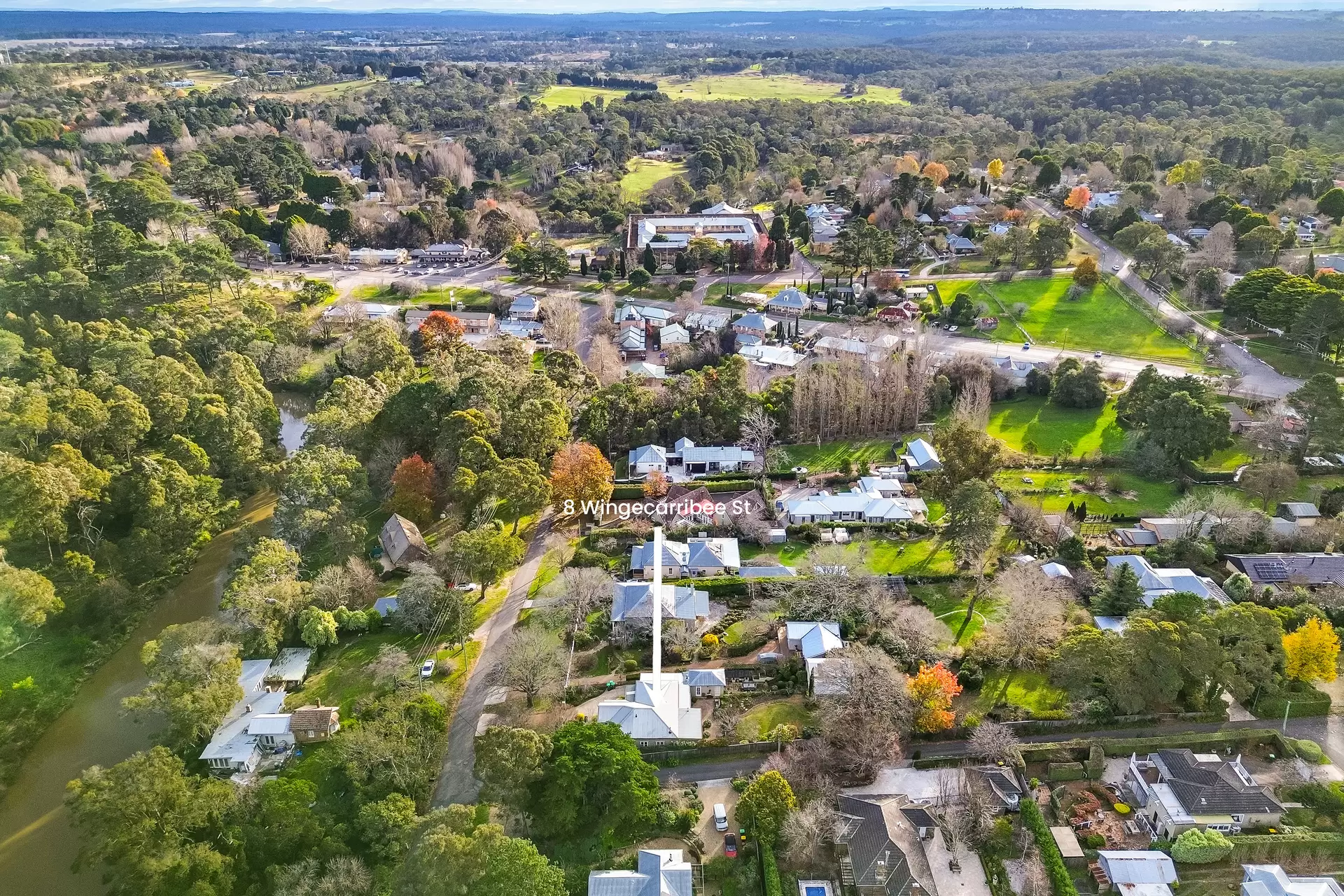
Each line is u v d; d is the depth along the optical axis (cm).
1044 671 12762
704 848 10112
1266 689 11788
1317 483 17538
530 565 15762
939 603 14425
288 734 11662
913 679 11900
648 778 10225
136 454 17688
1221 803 10081
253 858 9562
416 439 18538
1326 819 10156
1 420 15875
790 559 15850
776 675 12794
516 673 12188
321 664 13325
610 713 11681
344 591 14200
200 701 11325
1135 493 17550
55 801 11288
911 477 18462
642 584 14162
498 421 18112
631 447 19800
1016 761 10812
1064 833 10019
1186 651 11662
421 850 8706
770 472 18738
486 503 16138
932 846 10150
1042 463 18762
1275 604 13600
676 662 13138
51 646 13788
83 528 15412
